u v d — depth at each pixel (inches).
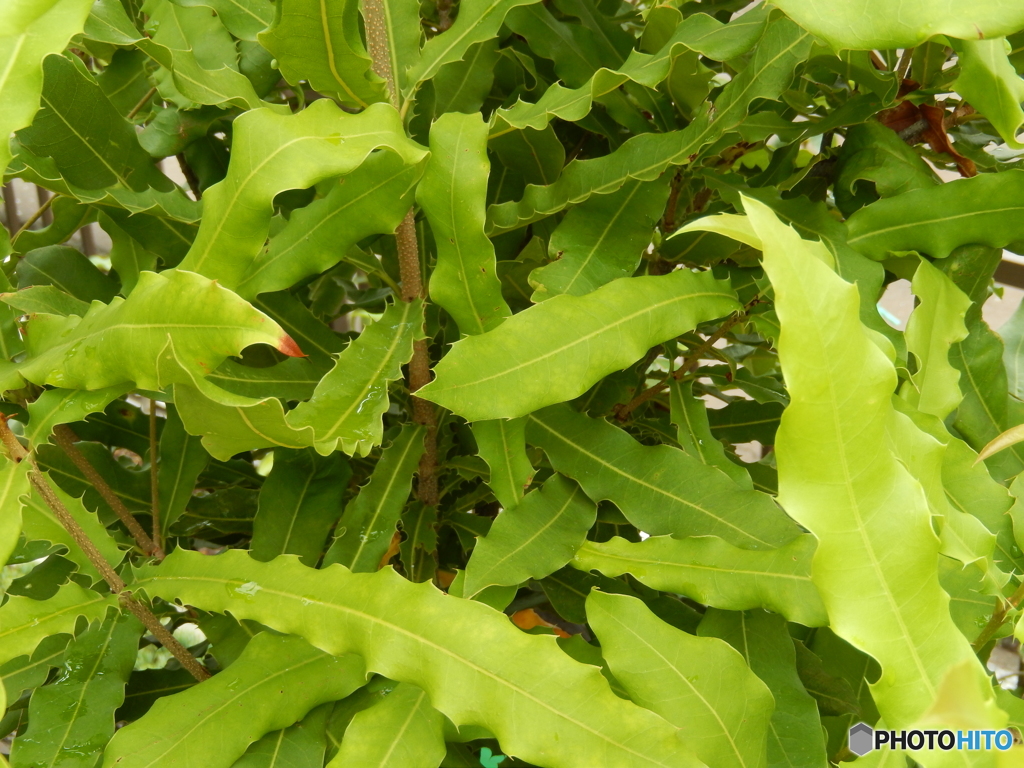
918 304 13.8
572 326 12.0
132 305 11.0
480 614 11.2
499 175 18.1
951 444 13.4
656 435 17.8
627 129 17.9
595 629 12.3
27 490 11.5
